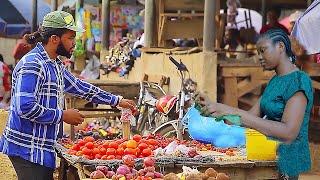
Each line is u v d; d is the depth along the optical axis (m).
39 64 4.24
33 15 16.95
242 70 7.92
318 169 7.51
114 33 14.21
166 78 9.03
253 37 12.13
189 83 7.55
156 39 10.63
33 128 4.30
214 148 5.43
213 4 7.84
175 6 10.15
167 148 4.99
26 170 4.31
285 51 3.93
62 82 4.50
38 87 4.22
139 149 4.84
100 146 4.89
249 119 3.56
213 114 3.56
